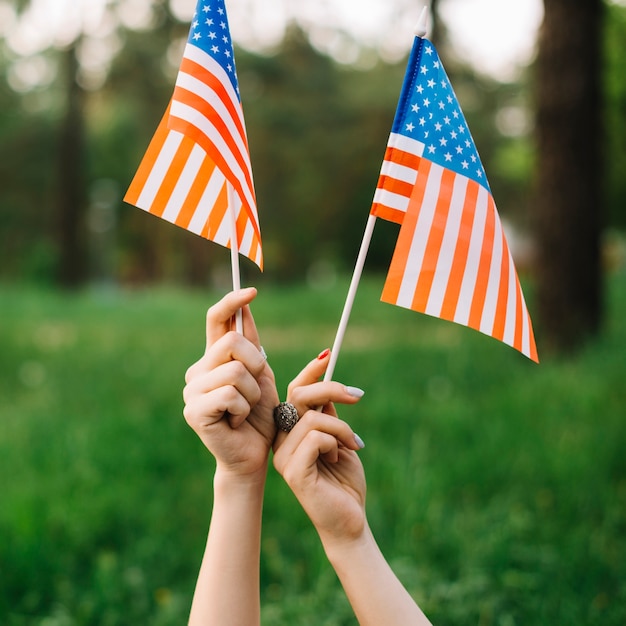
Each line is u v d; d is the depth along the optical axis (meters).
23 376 7.06
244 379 1.41
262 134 28.12
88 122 25.89
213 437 1.44
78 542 3.46
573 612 2.76
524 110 22.14
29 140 29.42
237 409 1.40
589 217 6.71
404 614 1.42
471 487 3.89
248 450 1.47
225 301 1.50
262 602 3.03
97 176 28.88
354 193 30.23
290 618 2.77
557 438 4.32
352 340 9.20
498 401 5.16
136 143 27.75
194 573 3.32
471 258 1.57
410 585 2.87
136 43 20.67
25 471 4.18
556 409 4.83
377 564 1.45
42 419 5.33
